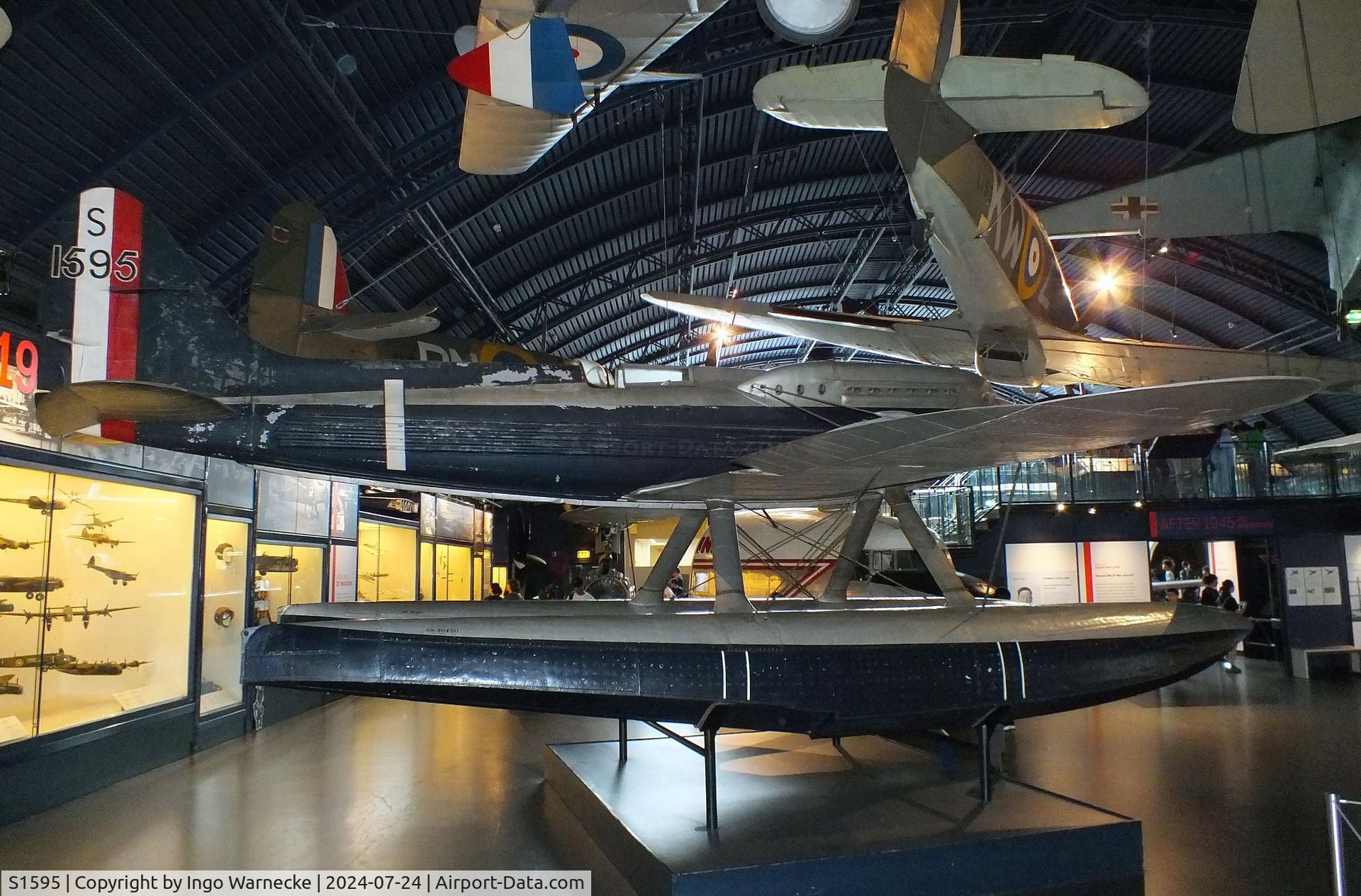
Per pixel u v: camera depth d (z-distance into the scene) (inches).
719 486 203.0
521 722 330.3
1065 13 422.6
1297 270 633.0
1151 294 751.1
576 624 179.2
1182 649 207.5
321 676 166.6
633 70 238.5
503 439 189.8
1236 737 289.0
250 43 286.0
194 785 228.7
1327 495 494.0
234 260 365.1
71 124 266.7
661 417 198.4
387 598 454.0
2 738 197.9
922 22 184.5
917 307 894.4
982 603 212.5
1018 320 226.1
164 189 315.3
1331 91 207.3
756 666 177.6
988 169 218.1
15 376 199.2
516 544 709.3
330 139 351.9
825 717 180.4
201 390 181.5
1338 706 353.1
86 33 246.4
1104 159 580.4
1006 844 153.6
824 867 143.8
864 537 232.7
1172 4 419.2
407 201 403.2
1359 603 477.1
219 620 290.0
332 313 195.5
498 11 202.5
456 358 215.6
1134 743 280.1
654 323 804.6
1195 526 493.0
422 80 363.9
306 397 183.5
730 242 675.4
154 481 245.9
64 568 224.8
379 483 196.1
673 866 140.6
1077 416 164.9
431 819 197.5
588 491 202.2
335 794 219.3
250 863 167.8
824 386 206.7
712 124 516.7
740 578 206.4
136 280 183.6
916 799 182.4
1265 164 315.0
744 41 429.7
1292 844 177.5
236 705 297.1
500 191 468.8
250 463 185.5
